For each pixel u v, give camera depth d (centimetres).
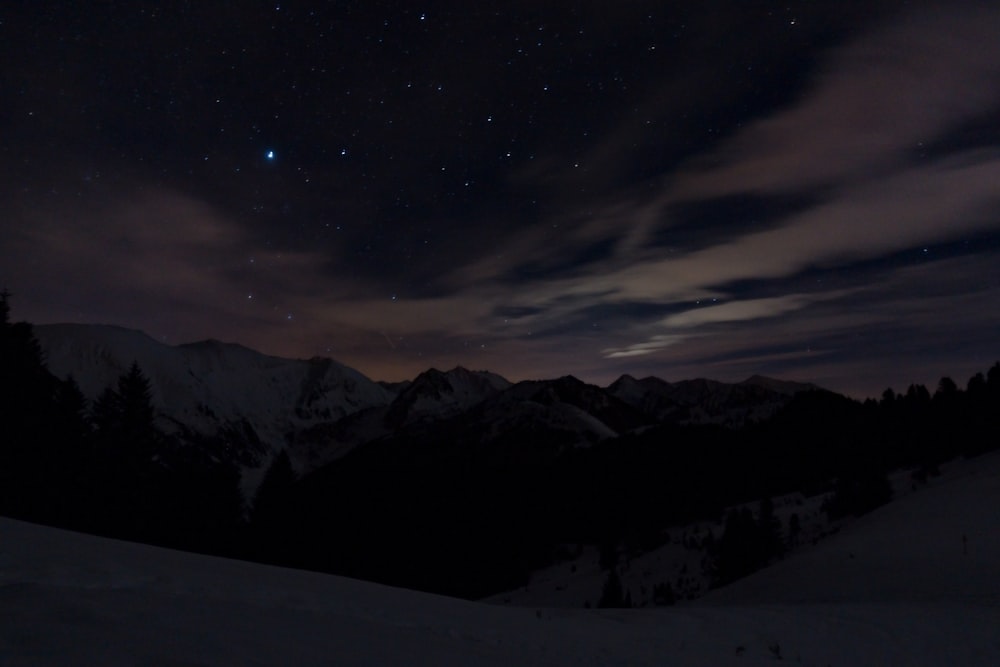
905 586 1875
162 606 458
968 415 7338
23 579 482
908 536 2864
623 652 738
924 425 8081
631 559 7200
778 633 998
